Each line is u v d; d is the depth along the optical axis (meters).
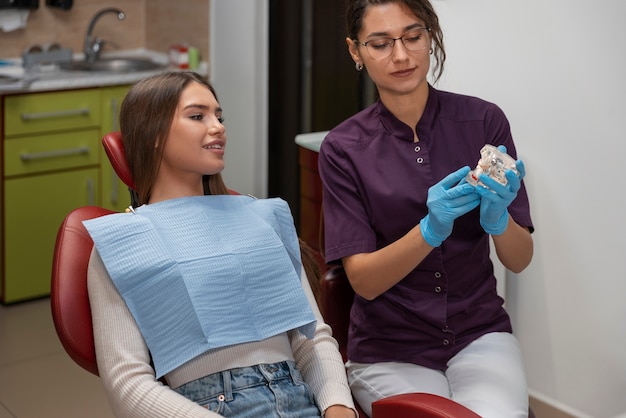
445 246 2.11
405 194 2.10
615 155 2.43
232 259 1.76
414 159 2.12
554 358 2.69
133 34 4.64
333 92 3.93
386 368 2.15
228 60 4.23
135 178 1.88
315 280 2.02
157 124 1.81
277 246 1.83
